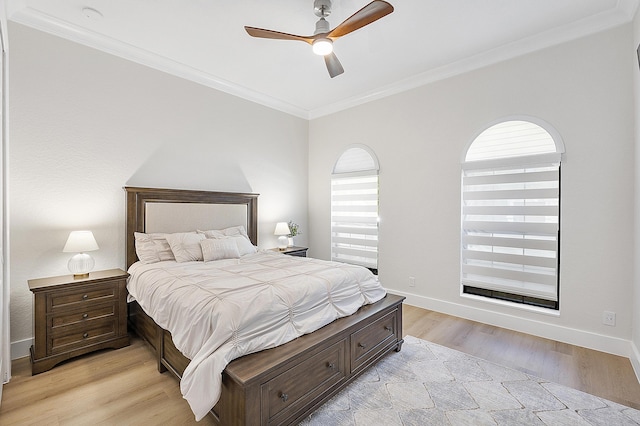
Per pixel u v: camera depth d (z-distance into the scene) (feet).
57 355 7.84
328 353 6.47
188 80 12.21
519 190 10.21
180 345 6.26
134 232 10.50
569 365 8.04
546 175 9.69
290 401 5.64
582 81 9.05
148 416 6.05
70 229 9.34
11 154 8.35
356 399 6.63
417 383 7.23
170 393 6.79
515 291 10.46
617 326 8.61
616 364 8.07
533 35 9.55
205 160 12.80
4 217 7.37
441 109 11.98
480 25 9.02
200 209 12.37
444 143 11.90
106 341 8.68
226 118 13.51
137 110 10.82
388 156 13.69
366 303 8.45
